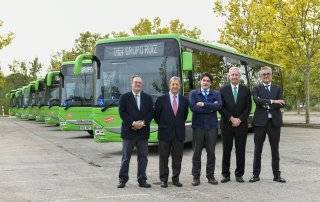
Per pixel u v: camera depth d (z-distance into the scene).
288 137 20.88
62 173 10.95
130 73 14.34
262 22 34.28
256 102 9.48
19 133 25.52
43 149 16.61
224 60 18.61
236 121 9.34
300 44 29.73
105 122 14.31
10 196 8.34
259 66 24.28
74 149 16.61
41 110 33.22
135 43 14.46
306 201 7.73
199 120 9.29
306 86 29.86
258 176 9.66
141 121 9.00
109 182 9.68
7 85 77.06
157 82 14.10
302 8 28.78
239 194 8.31
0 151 15.98
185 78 14.48
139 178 9.11
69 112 22.14
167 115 9.07
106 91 14.45
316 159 13.21
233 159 13.38
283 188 8.87
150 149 16.30
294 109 70.25
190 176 10.38
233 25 36.28
